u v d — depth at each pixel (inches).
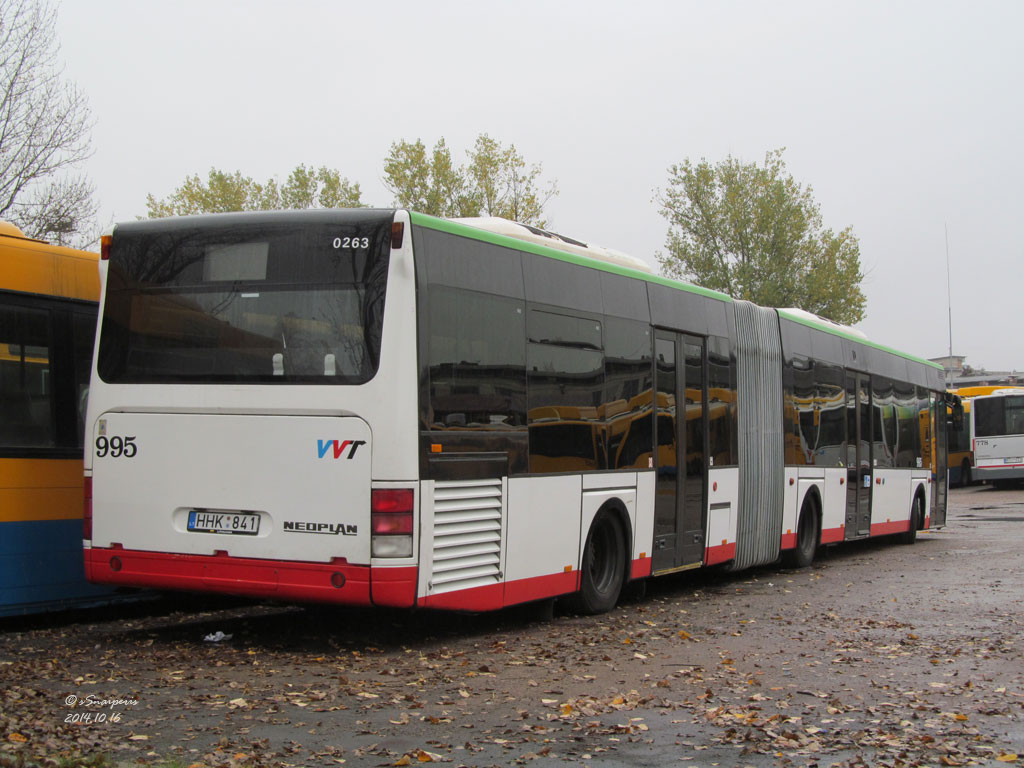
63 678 334.3
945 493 1074.1
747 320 659.4
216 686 327.0
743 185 2096.5
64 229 907.4
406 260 369.7
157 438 390.6
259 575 374.9
